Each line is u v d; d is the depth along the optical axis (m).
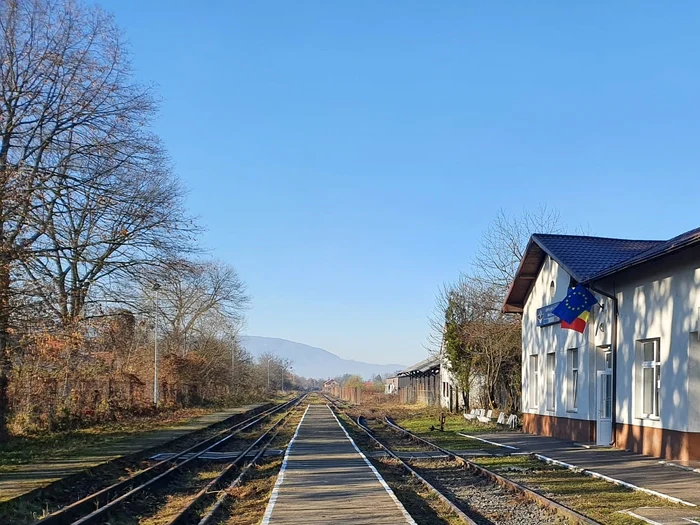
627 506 10.97
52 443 20.89
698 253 15.42
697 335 15.89
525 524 10.17
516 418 30.05
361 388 101.81
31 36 20.94
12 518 10.41
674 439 16.45
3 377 19.30
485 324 37.16
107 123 22.31
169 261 23.69
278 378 152.50
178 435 26.31
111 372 32.66
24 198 17.52
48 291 18.91
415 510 11.24
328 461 17.05
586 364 21.50
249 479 15.43
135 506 12.29
